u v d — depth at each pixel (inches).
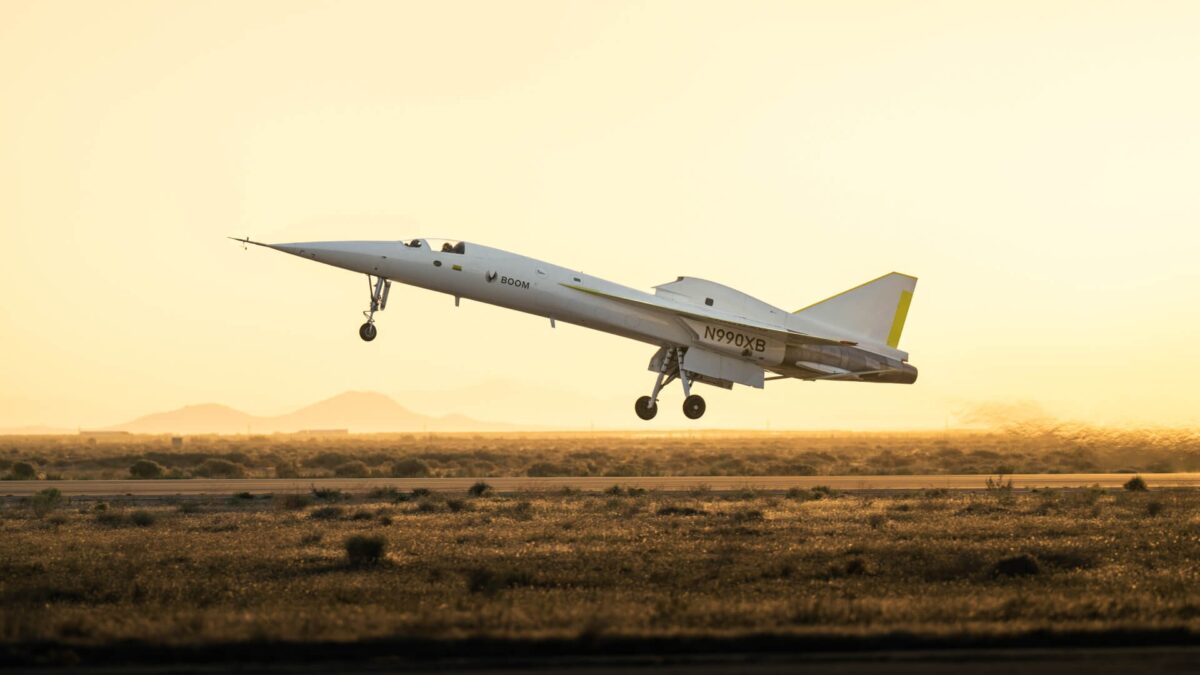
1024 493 6692.9
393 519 5004.9
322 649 2079.2
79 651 2071.9
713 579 3216.0
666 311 6535.4
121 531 4557.1
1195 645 2183.8
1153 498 6097.4
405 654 2085.4
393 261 6122.1
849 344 6663.4
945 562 3521.2
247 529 4635.8
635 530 4498.0
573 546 3981.3
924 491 6732.3
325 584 3149.6
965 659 2037.4
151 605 2778.1
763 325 6717.5
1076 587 3051.2
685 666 1984.5
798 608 2470.5
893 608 2506.2
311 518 5093.5
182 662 2043.6
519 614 2428.6
